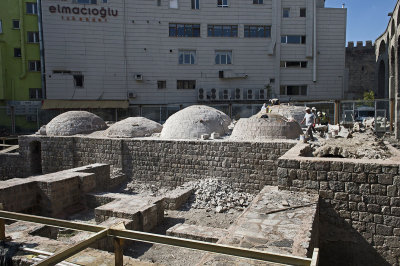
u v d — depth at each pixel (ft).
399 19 93.56
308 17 102.22
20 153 61.11
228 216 32.91
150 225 29.22
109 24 98.53
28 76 97.50
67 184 35.17
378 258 21.38
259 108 87.45
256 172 39.24
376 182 21.18
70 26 96.27
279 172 24.26
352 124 63.21
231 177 40.88
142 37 100.53
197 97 103.24
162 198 32.07
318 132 49.96
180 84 103.81
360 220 21.79
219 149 41.50
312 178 23.17
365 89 140.67
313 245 17.60
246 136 45.19
